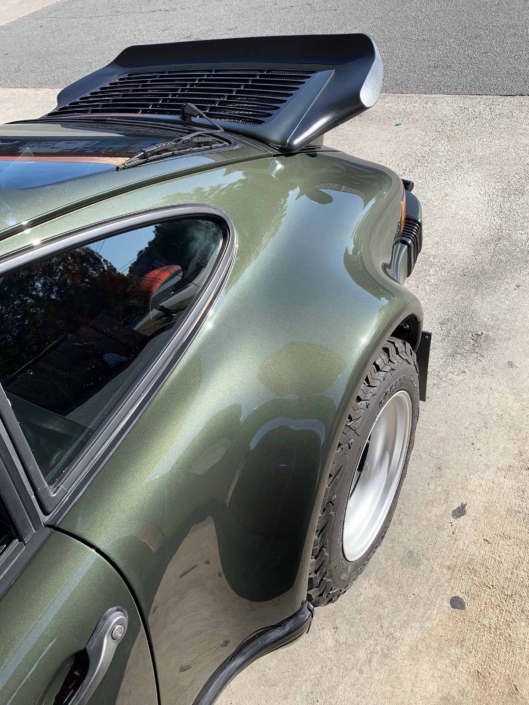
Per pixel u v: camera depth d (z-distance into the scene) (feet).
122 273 4.27
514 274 10.85
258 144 6.81
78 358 3.92
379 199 7.30
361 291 5.86
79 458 3.79
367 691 6.07
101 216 4.15
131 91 8.70
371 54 7.63
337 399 5.17
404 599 6.75
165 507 4.03
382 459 7.07
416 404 7.11
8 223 3.63
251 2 28.86
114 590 3.64
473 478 7.82
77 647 3.41
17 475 3.37
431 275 11.14
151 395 4.25
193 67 8.96
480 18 21.94
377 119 16.78
